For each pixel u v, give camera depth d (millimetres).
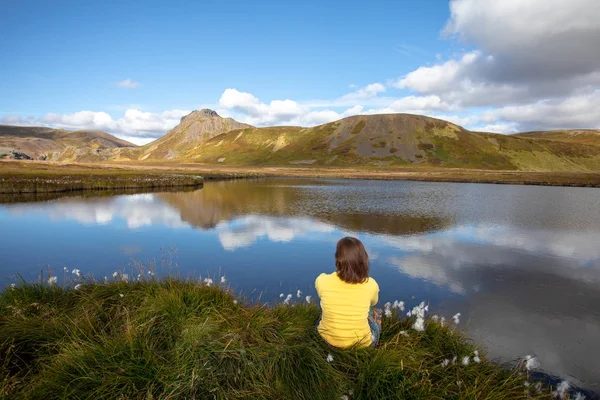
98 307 5430
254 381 3703
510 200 35594
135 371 3600
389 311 5492
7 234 16156
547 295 9367
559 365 5988
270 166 153125
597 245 15508
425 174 98062
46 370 3646
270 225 19609
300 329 4840
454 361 4555
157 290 6023
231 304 5828
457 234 17812
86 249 13469
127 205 27344
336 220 21688
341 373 3967
